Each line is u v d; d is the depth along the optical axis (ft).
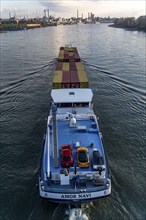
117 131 107.65
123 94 151.74
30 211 66.18
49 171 63.21
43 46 385.29
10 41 473.26
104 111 127.65
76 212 64.08
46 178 63.87
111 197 69.97
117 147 95.76
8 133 106.01
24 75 193.98
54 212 65.05
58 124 86.07
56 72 139.95
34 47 373.40
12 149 94.73
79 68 151.02
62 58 191.01
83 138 78.89
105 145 96.68
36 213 65.36
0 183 76.79
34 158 89.30
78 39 496.64
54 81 118.01
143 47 351.67
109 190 62.03
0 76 191.31
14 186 75.61
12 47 376.89
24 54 301.02
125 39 469.16
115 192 71.87
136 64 233.35
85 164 65.31
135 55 283.79
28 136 103.55
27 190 73.87
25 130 108.37
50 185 62.49
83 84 116.37
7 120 117.80
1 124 113.91
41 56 283.79
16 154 91.66
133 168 83.35
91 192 60.44
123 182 76.33
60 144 75.82
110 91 156.76
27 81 177.58
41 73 200.13
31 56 284.41
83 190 60.59
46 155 72.13
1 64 237.66
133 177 78.79
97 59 262.06
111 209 65.92
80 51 325.01
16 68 219.00
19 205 68.44
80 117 88.17
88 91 97.86
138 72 202.59
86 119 88.53
